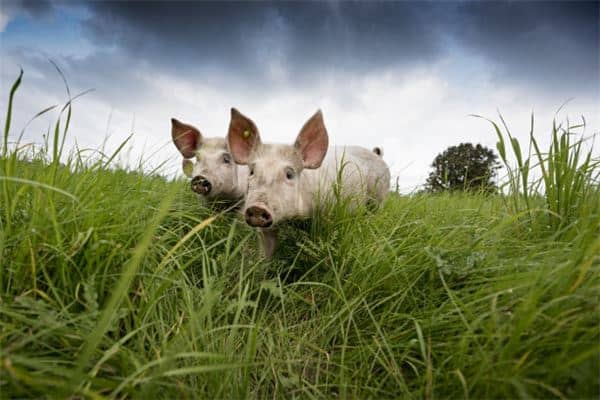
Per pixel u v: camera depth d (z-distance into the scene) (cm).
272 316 58
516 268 43
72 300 39
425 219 69
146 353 39
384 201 115
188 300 46
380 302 48
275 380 44
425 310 45
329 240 67
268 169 68
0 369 26
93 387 30
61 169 54
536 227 54
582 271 32
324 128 73
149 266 47
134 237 47
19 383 28
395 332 44
